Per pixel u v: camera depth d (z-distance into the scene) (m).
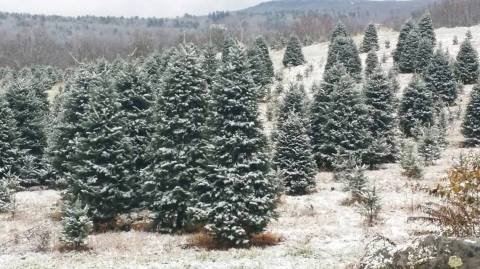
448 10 163.88
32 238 23.48
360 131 39.34
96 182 26.53
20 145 40.50
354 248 19.34
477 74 66.12
